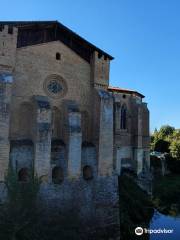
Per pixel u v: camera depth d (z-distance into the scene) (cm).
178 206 5325
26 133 3509
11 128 3400
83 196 3650
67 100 3812
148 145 6247
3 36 3359
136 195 5047
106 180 3862
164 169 8012
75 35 3884
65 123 3694
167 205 5344
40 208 3044
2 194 3100
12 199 2873
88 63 4053
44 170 3344
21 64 3506
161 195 5878
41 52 3666
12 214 2800
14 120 3425
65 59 3850
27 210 2875
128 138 5925
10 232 2745
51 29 3781
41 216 3011
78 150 3628
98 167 3816
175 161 8269
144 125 6278
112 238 3759
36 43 3647
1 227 2758
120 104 5831
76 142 3619
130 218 4184
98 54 4041
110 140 3925
